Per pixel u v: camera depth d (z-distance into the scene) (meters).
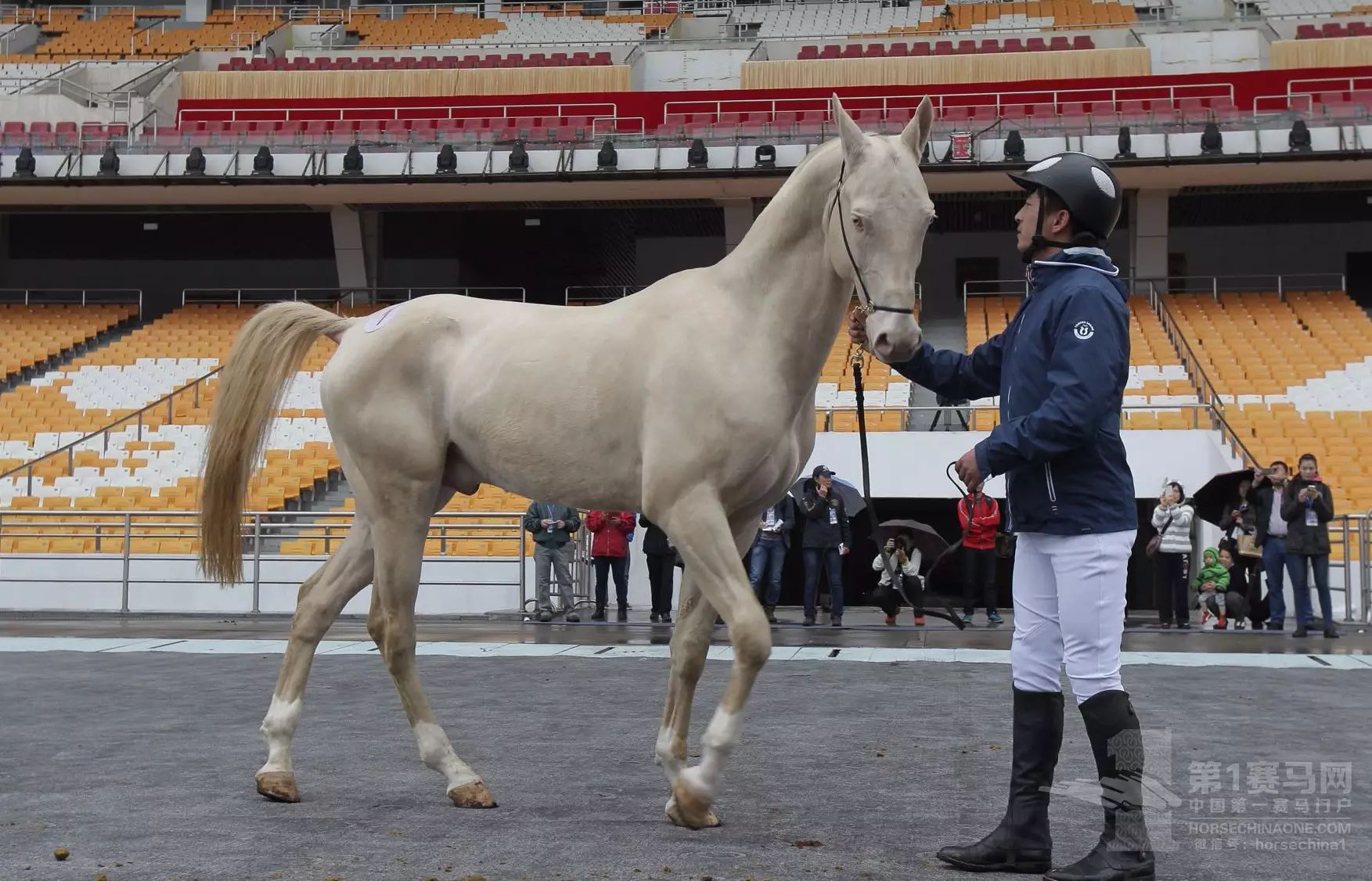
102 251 28.44
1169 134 23.00
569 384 4.13
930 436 16.20
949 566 14.15
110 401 21.12
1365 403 18.28
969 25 34.19
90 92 29.47
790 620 13.77
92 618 13.62
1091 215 3.49
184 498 16.95
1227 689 7.17
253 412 4.76
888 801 4.28
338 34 35.16
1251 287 26.72
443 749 4.32
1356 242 26.30
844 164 3.76
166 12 38.44
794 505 12.94
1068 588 3.37
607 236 28.69
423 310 4.55
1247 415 17.48
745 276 4.02
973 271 26.83
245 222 28.36
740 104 27.08
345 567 4.62
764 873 3.37
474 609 14.16
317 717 6.26
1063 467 3.38
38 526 14.30
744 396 3.88
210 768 4.95
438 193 25.34
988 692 7.09
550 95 28.09
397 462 4.45
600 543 13.29
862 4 35.78
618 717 6.21
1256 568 13.30
